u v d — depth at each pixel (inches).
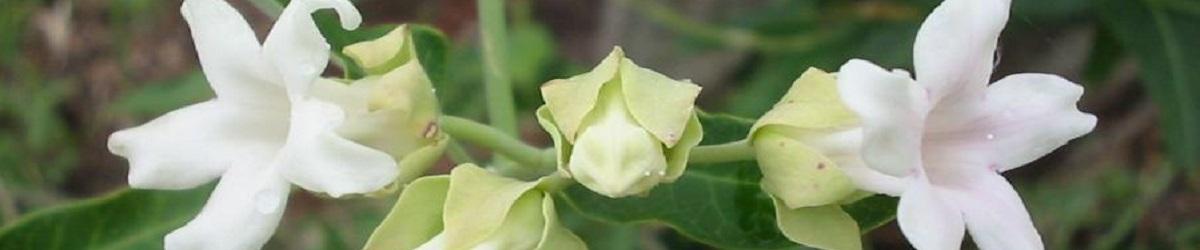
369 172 4.6
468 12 12.7
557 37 12.9
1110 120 10.5
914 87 4.4
